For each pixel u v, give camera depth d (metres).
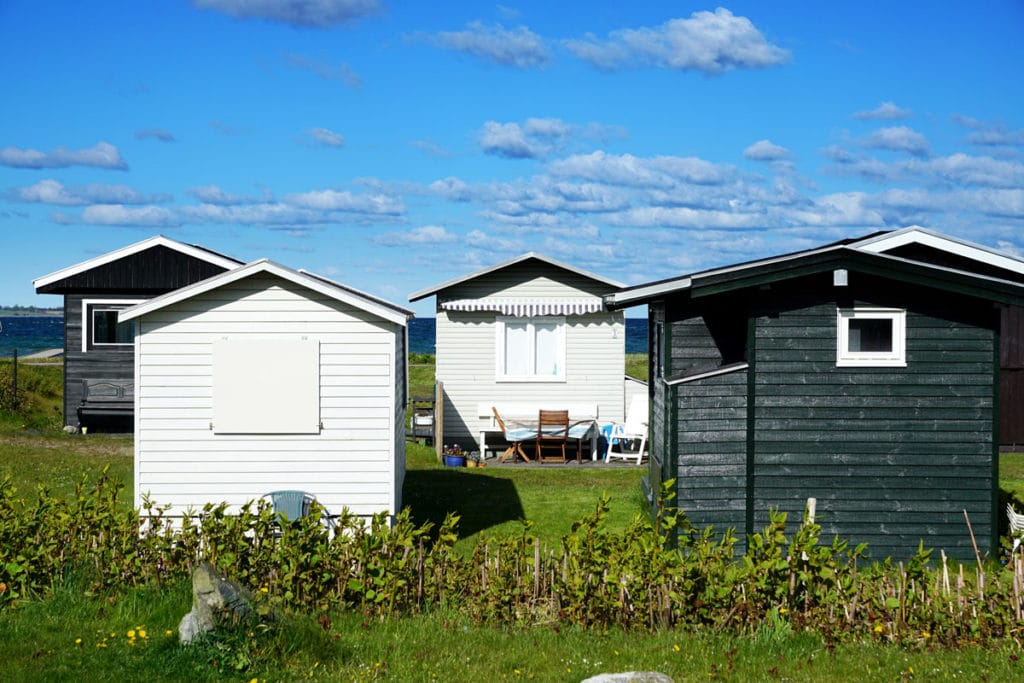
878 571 9.73
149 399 13.80
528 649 8.90
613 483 19.73
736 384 12.95
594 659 8.66
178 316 13.79
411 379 46.31
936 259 16.16
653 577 9.55
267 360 13.83
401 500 16.94
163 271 25.03
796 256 12.52
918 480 12.88
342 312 13.86
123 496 16.70
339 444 13.91
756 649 8.91
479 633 9.32
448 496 18.00
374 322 13.87
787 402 12.90
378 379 13.88
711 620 9.53
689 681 8.12
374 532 10.21
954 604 9.45
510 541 10.29
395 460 14.21
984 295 12.55
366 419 13.91
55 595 9.82
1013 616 9.29
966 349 12.86
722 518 12.93
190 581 9.95
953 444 12.85
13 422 25.20
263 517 10.34
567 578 9.83
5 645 8.52
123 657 8.26
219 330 13.80
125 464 20.34
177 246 24.98
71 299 25.05
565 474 21.00
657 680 7.84
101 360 25.05
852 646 9.02
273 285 13.81
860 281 12.84
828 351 12.87
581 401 25.03
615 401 25.03
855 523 12.89
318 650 8.49
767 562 9.42
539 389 25.02
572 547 9.98
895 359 12.88
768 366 12.90
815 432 12.89
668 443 13.34
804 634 9.20
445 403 25.00
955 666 8.48
